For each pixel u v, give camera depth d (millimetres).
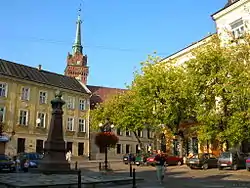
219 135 26750
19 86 44469
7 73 43156
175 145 42562
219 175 24609
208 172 27391
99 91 65250
